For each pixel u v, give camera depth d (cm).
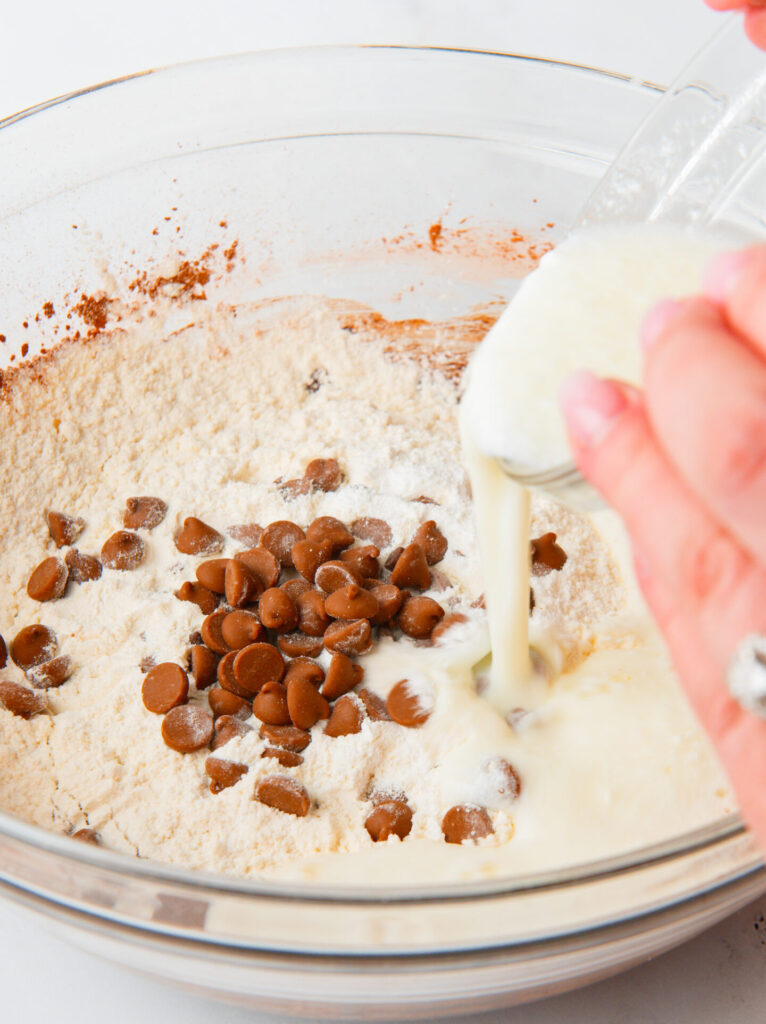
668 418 20
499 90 38
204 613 36
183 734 33
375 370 41
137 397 39
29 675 35
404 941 26
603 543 38
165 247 39
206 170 39
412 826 33
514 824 32
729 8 32
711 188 33
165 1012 31
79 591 36
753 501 19
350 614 35
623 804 32
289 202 39
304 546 36
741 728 23
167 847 32
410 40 46
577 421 23
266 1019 31
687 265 29
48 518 37
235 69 38
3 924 32
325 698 34
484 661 35
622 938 27
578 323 29
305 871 31
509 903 25
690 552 21
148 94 38
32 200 37
